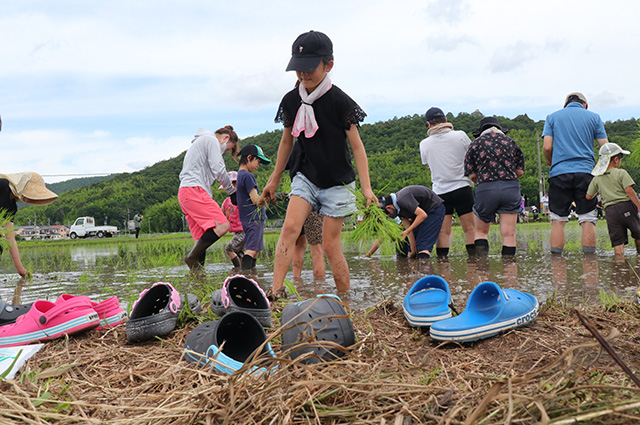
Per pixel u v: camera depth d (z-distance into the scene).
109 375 1.87
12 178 5.73
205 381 1.66
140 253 10.44
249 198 5.53
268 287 3.93
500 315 2.17
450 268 4.89
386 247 3.55
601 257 5.41
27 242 25.86
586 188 5.88
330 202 3.44
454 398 1.39
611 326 2.24
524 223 24.31
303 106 3.26
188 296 2.74
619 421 1.10
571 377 1.26
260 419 1.31
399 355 2.00
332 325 1.91
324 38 3.14
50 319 2.34
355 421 1.27
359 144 3.34
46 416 1.38
